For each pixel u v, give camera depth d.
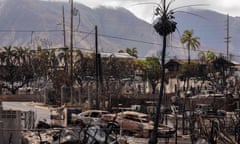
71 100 59.47
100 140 23.58
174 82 92.31
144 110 49.69
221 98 59.22
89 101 54.69
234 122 29.91
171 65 96.25
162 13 32.25
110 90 62.88
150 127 35.50
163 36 33.00
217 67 88.31
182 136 34.88
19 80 102.25
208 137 25.64
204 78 86.38
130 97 63.72
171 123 42.28
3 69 101.50
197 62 100.06
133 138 34.66
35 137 31.09
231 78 88.25
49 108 58.72
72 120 40.88
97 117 39.75
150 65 98.69
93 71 86.75
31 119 35.12
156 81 96.88
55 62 93.88
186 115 39.28
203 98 60.31
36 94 76.69
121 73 93.50
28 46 109.94
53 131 32.69
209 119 29.73
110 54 97.25
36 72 97.44
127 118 37.44
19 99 74.56
